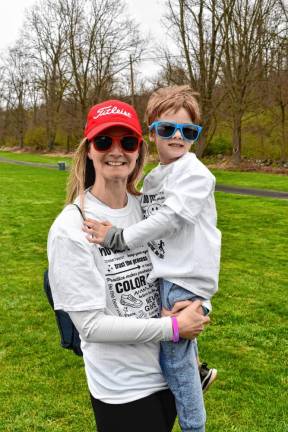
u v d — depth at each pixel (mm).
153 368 1851
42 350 4863
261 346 4945
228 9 31703
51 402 3889
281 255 8914
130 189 2121
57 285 1726
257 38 31516
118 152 1825
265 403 3863
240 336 5180
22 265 8320
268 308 6043
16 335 5246
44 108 60938
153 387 1844
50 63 53062
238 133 33000
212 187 2016
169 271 1894
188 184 1962
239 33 32156
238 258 8688
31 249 9539
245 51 32062
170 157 2209
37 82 53812
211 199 2049
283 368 4465
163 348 1885
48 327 5480
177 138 2186
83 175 1953
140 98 39562
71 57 46844
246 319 5668
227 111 33969
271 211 14172
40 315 5871
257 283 7113
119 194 1922
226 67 33062
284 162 32031
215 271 1983
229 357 4691
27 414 3717
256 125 37031
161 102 2234
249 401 3896
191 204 1916
